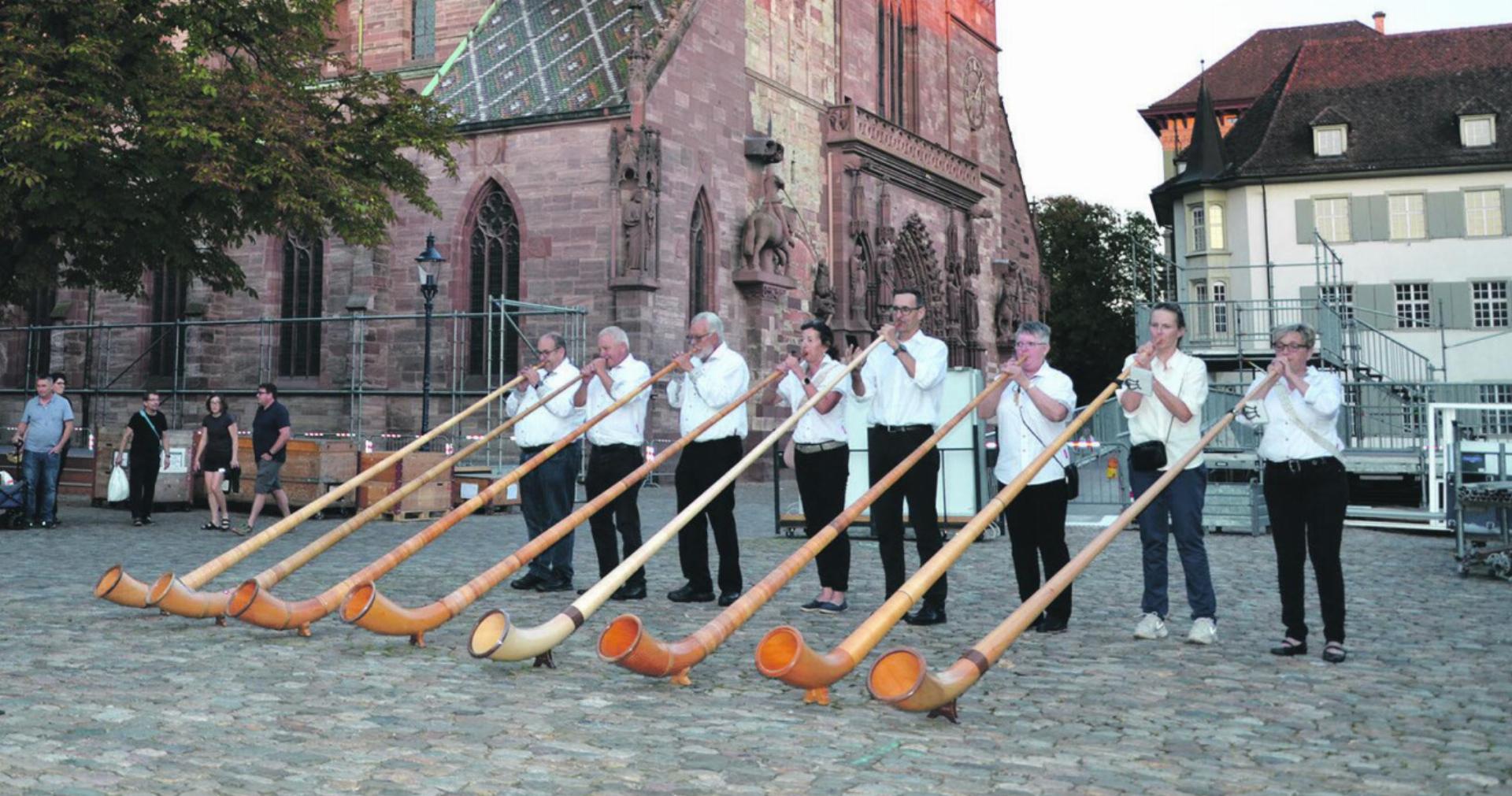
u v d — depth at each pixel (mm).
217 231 22188
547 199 35312
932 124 52719
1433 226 54656
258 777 5340
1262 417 8648
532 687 7309
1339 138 56156
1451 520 17266
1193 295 57875
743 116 39250
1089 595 11594
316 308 38562
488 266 36469
